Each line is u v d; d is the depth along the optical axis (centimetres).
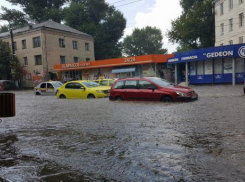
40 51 3672
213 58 2152
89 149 407
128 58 2934
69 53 4031
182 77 2738
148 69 2873
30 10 4853
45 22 4059
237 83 2097
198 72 2384
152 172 300
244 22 2844
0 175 315
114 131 524
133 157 356
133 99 1110
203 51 2197
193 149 379
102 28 5053
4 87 3528
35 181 293
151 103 992
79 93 1450
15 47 4025
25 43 3888
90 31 4738
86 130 549
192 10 4016
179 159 339
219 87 1861
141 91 1082
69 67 3503
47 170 327
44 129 587
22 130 586
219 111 707
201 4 3819
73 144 442
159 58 2777
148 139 448
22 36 3900
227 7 3200
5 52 3881
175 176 285
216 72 2239
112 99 1193
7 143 470
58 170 325
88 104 1084
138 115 712
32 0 4916
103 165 332
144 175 292
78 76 3531
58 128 590
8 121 725
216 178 275
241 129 486
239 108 746
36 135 528
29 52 3825
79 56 4209
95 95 1378
